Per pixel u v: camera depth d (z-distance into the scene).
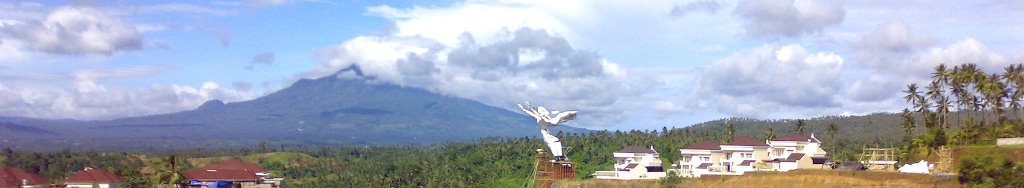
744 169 194.00
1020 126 189.25
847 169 175.00
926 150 182.38
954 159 167.38
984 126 192.25
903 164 183.25
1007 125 189.75
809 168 179.62
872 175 158.75
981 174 143.62
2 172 190.88
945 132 197.25
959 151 169.12
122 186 198.25
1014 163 148.50
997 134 184.38
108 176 197.12
